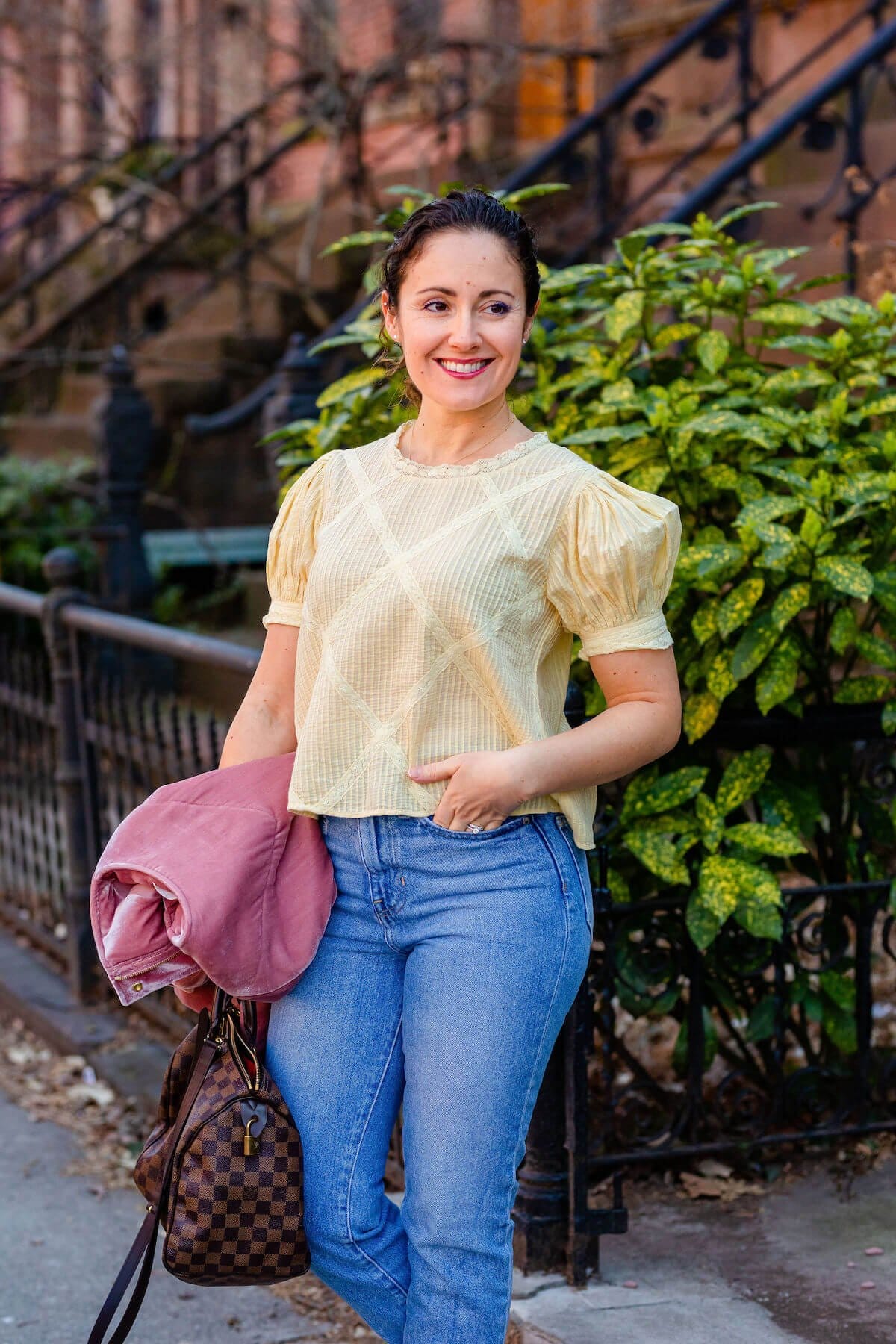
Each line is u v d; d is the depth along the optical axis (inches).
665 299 116.3
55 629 163.9
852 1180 116.6
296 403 208.8
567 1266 103.7
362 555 75.7
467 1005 74.1
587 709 115.0
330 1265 77.8
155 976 80.0
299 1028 78.1
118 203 427.5
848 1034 120.3
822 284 120.6
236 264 342.6
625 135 310.0
